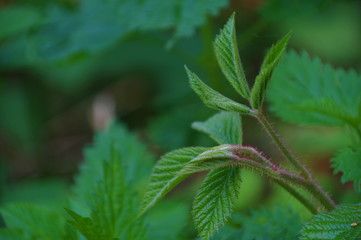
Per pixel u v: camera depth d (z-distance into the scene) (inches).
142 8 35.8
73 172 59.9
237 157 19.8
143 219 21.8
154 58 61.1
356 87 26.3
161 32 53.6
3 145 61.6
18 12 47.1
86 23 41.3
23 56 49.7
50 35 41.9
